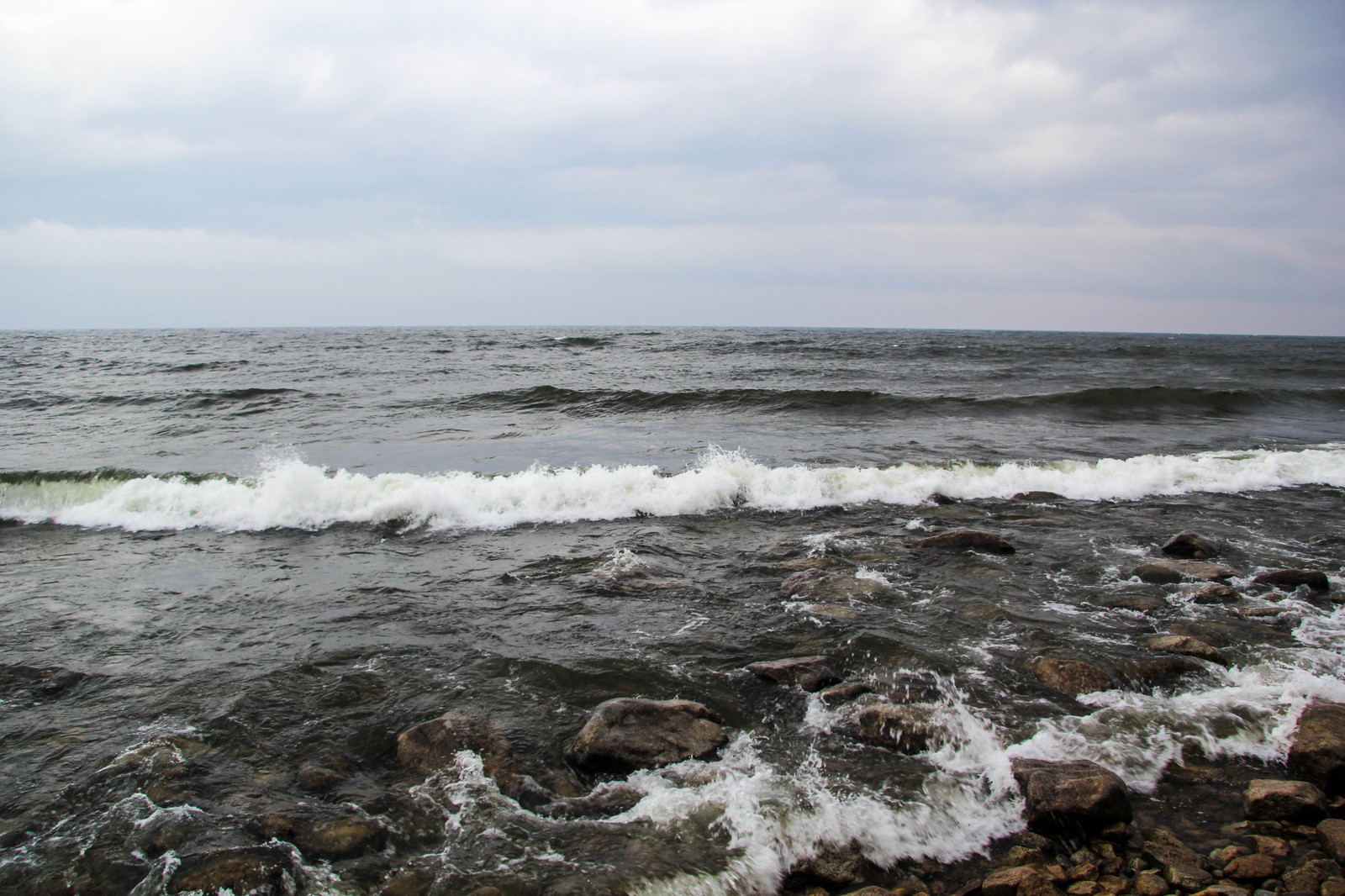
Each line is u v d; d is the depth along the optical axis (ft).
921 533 28.43
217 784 12.80
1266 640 18.56
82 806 12.20
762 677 16.49
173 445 45.03
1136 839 11.88
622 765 13.28
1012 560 25.11
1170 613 20.45
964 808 12.55
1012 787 13.00
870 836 11.80
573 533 28.45
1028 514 31.22
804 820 12.01
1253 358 137.90
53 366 100.58
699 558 25.32
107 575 23.97
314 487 31.07
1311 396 66.69
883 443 46.68
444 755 13.61
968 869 11.35
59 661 17.60
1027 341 226.38
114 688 16.28
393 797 12.54
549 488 31.91
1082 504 33.17
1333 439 50.34
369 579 23.40
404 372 89.66
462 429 51.49
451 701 15.61
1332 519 30.66
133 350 140.46
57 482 32.07
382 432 50.08
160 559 25.58
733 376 88.48
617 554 25.12
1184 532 27.55
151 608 21.08
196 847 11.15
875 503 32.96
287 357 114.93
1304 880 10.84
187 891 10.32
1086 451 44.65
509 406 61.36
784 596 21.63
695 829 11.80
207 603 21.44
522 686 16.29
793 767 13.42
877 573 23.53
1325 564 24.93
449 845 11.43
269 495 30.71
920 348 147.54
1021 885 10.72
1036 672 16.83
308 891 10.44
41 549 26.76
